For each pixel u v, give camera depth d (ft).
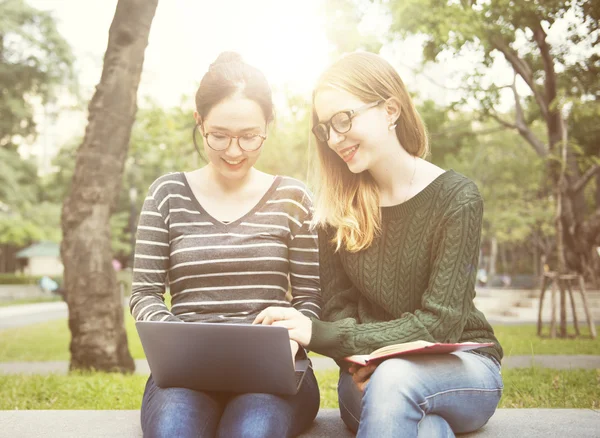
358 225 8.00
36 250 152.66
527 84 42.78
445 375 6.91
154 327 6.95
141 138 40.75
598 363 22.45
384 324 7.43
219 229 8.43
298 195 8.76
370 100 7.72
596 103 37.68
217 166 8.39
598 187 62.80
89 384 16.88
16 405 14.79
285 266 8.59
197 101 8.27
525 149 78.59
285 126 35.99
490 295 59.72
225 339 6.82
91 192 23.97
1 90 108.47
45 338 43.50
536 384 15.84
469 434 7.97
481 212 7.64
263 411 7.00
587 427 8.32
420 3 32.89
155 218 8.55
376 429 6.41
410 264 7.83
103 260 24.08
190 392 7.33
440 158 48.67
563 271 35.22
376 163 7.91
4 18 103.65
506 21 35.73
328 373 19.48
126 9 23.84
